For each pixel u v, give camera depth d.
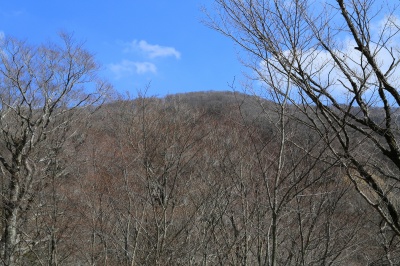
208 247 8.05
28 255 13.09
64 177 12.75
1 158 16.27
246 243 7.05
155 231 8.30
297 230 6.84
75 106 19.80
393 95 6.45
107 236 9.17
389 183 6.50
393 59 6.55
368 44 6.38
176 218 8.44
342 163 5.83
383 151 6.47
